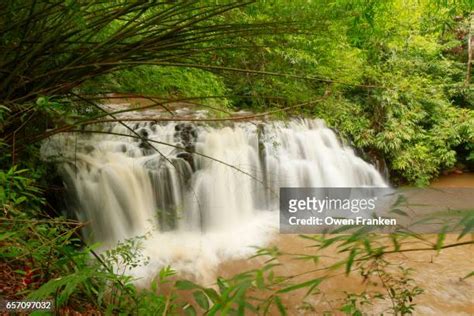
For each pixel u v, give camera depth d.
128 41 3.36
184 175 5.84
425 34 8.30
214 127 6.17
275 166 6.85
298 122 7.42
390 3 4.25
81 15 2.58
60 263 1.78
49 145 4.34
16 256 1.80
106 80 3.58
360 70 5.98
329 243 0.81
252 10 3.13
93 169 4.98
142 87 3.79
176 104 6.89
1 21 2.63
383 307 3.39
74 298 1.89
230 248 5.35
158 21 2.85
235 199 6.36
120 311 1.89
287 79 3.49
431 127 9.09
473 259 4.71
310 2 3.20
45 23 2.82
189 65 2.93
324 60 4.02
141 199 5.46
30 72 3.04
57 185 4.44
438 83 9.34
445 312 3.91
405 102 8.49
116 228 5.16
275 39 3.37
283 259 4.59
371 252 0.76
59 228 2.16
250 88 3.60
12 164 2.85
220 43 3.31
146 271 4.46
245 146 6.52
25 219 1.80
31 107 2.72
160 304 1.87
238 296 0.69
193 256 5.04
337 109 4.18
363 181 7.85
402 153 8.27
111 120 3.18
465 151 9.32
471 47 9.74
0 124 2.64
